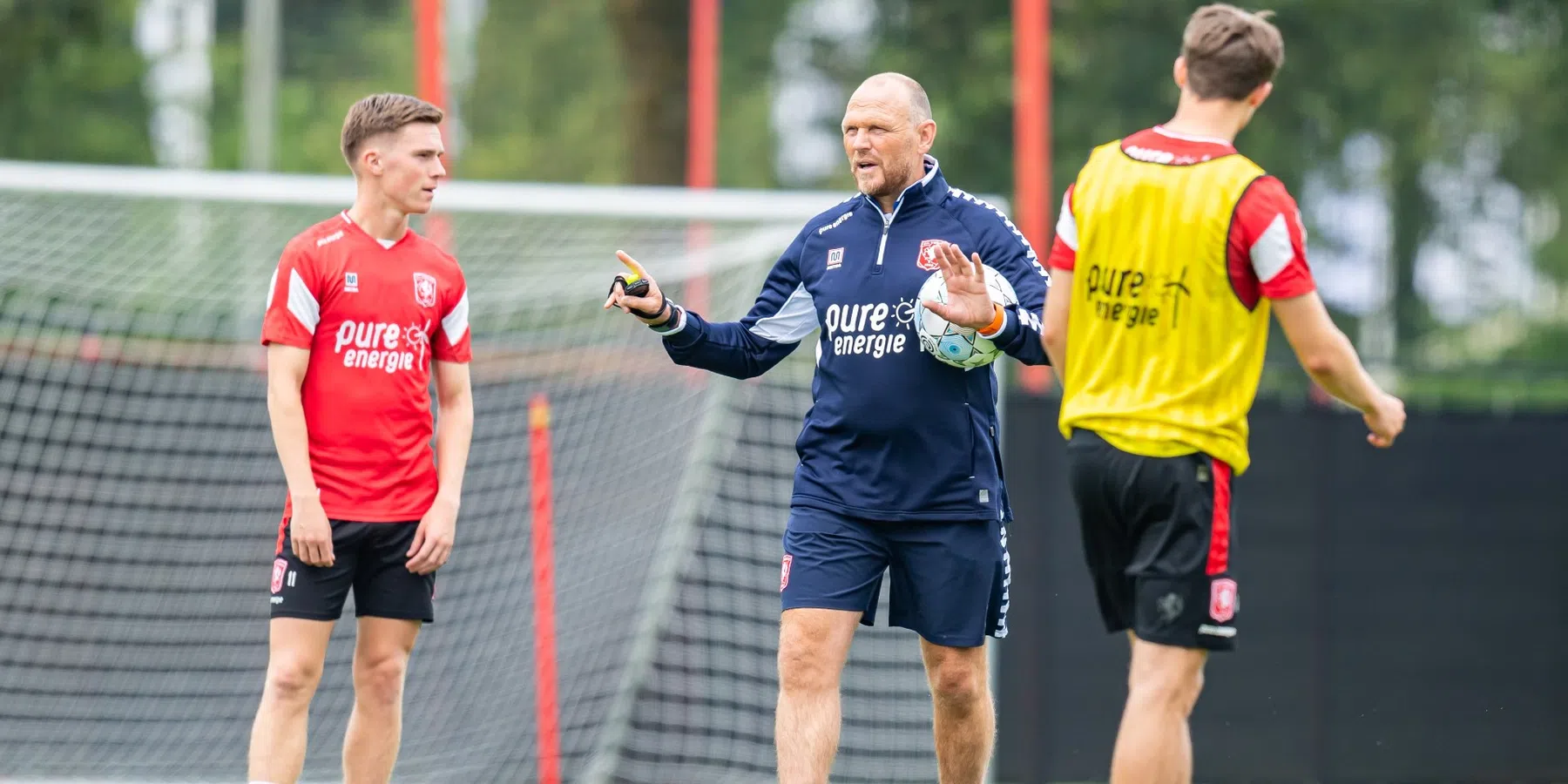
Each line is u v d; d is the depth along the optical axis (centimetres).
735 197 2395
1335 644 2848
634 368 2764
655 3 6519
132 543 2727
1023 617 2812
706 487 2733
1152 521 1442
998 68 7950
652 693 2662
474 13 9788
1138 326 1433
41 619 2691
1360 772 2834
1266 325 1440
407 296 1641
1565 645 2845
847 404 1606
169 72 9850
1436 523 2861
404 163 1625
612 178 9419
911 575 1627
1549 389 3244
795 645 1600
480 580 2686
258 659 2727
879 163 1586
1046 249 3997
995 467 1641
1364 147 8706
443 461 1675
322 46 10312
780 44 9256
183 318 2822
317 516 1577
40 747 2623
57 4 8312
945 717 1667
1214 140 1430
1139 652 1438
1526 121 8869
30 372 2723
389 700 1641
